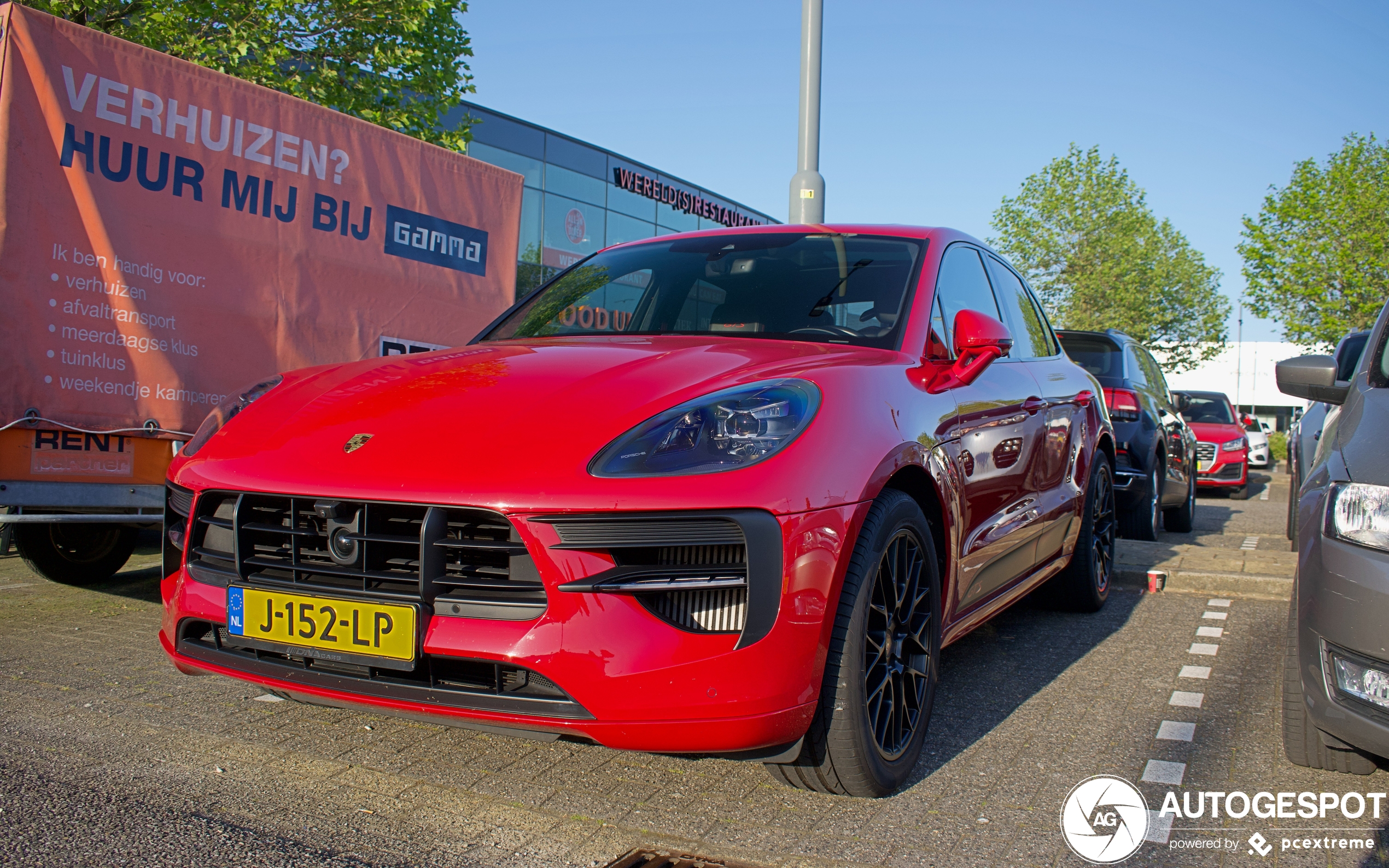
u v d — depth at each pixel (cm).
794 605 207
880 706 241
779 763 220
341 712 305
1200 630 430
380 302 543
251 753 269
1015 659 378
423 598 210
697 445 212
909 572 252
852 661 222
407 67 1091
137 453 432
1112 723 302
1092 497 440
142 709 304
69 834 216
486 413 231
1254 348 5734
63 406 405
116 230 420
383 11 1034
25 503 398
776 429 218
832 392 236
